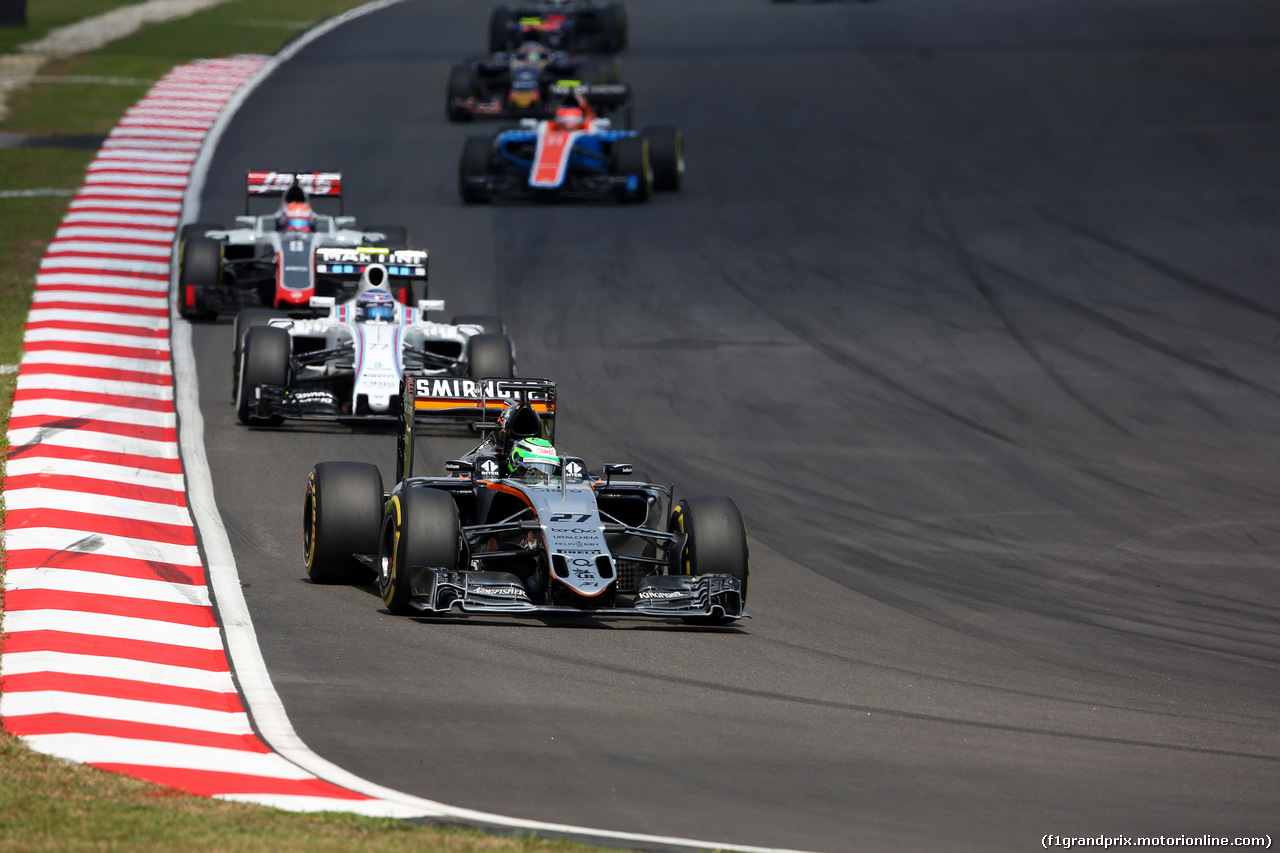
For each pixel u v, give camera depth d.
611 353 69.44
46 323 69.00
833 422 60.16
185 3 191.38
